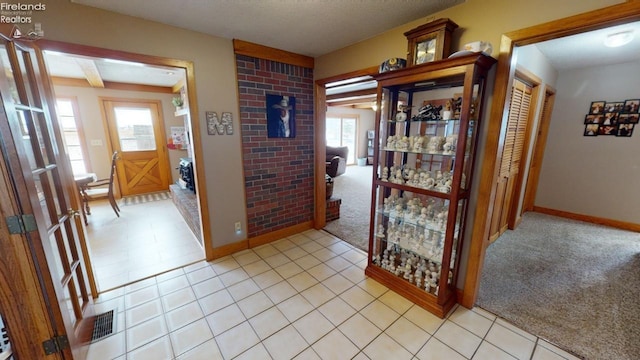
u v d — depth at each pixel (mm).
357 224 3779
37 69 1534
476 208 1878
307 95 3182
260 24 2148
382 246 2514
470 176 1862
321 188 3498
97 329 1794
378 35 2373
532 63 2812
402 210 2309
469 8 1745
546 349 1633
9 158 1146
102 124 4895
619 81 3443
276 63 2844
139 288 2262
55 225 1506
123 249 2988
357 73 2627
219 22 2109
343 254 2893
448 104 1887
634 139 3416
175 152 5734
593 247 3031
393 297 2158
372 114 10086
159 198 5199
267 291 2234
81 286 1786
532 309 1999
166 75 4215
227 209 2777
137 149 5320
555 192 4098
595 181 3744
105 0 1720
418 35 1872
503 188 3119
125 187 5289
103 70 3773
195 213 3350
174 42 2191
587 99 3689
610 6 1237
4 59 1250
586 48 2834
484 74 1688
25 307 1242
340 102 7641
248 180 2871
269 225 3154
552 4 1412
